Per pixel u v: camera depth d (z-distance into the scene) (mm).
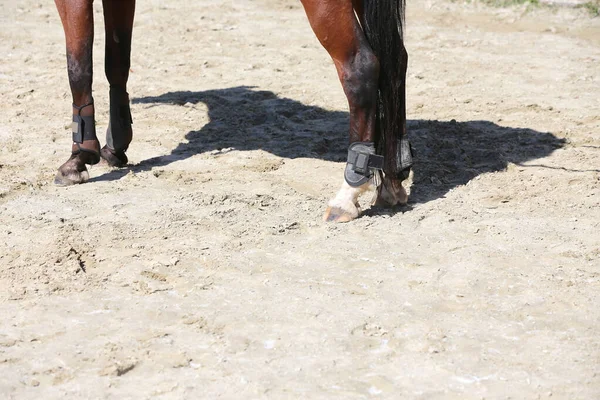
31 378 4035
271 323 4555
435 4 14188
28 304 4770
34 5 14391
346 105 9211
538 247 5523
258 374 4059
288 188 6656
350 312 4668
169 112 8914
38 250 5434
